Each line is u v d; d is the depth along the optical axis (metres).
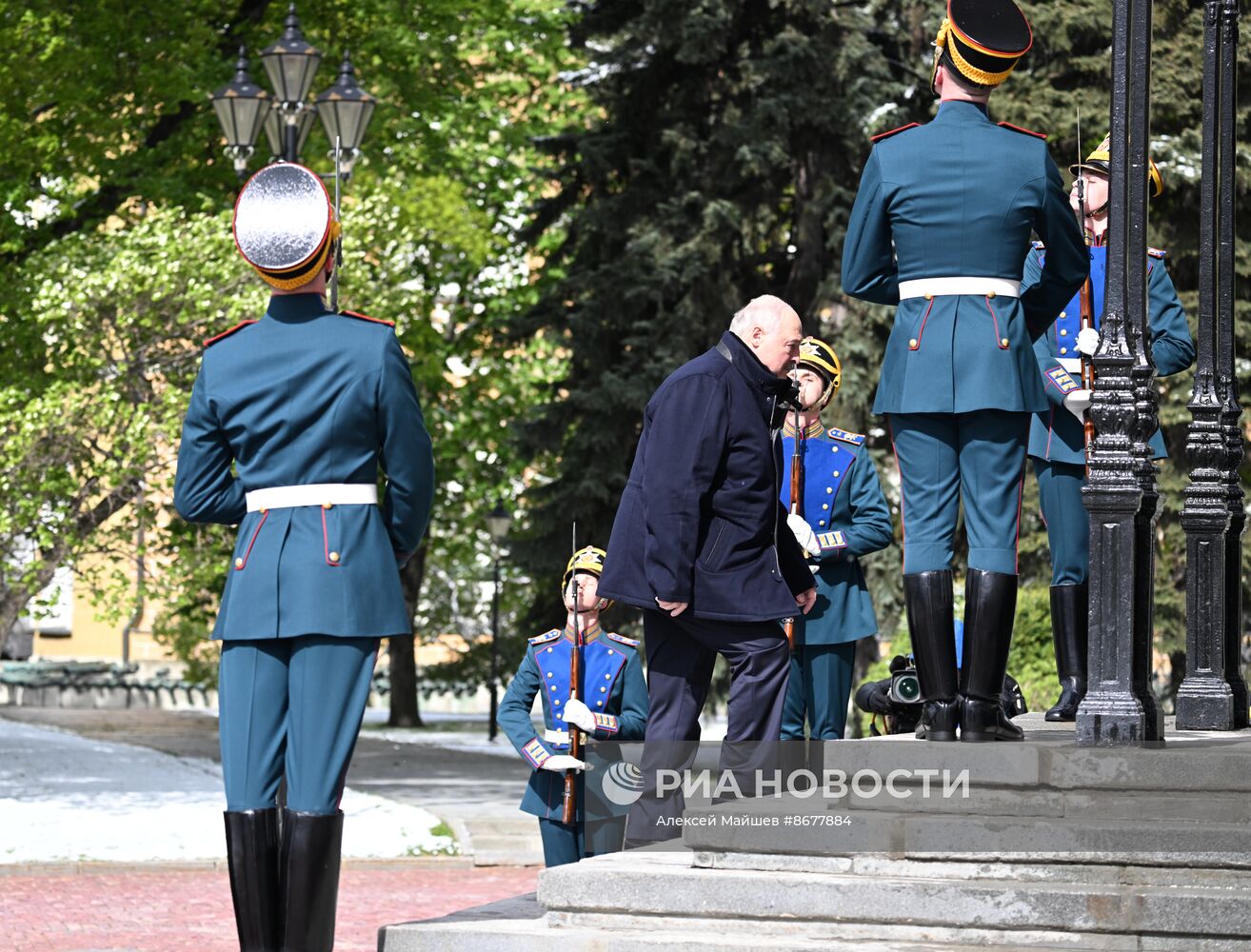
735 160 37.59
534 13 48.38
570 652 12.80
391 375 9.88
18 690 71.31
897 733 13.95
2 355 31.36
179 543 32.25
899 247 10.91
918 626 10.55
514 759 45.47
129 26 32.31
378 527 9.89
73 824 27.73
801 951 8.95
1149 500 10.64
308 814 9.53
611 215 39.44
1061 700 13.38
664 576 9.80
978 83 10.84
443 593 65.25
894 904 9.13
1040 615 24.30
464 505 59.41
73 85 30.95
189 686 72.12
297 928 9.48
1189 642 14.01
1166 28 34.94
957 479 10.80
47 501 30.03
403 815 29.92
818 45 37.56
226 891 22.73
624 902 9.50
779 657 10.02
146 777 36.16
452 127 42.31
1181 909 8.87
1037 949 8.95
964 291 10.72
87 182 36.56
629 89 40.06
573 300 40.38
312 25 36.75
